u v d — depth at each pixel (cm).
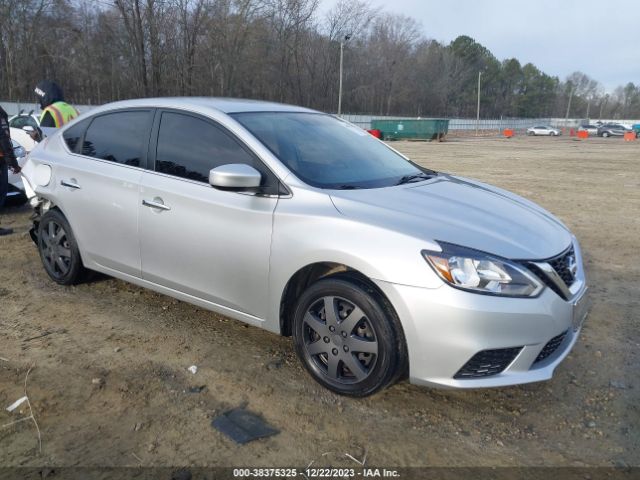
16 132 1041
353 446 284
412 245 289
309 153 375
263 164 347
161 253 392
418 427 301
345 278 311
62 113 717
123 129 431
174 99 418
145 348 383
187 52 3919
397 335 297
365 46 7062
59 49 4441
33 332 405
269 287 339
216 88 4322
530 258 295
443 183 400
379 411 314
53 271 495
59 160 466
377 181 371
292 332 350
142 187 397
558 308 296
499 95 11031
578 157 2370
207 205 360
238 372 353
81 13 4316
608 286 536
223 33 4184
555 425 306
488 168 1767
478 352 280
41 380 339
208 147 376
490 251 290
